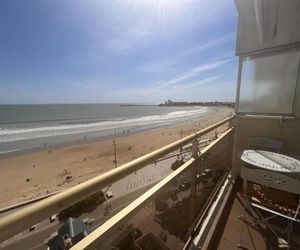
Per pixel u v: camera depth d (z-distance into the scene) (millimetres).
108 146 31312
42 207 590
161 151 1131
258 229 2152
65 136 38062
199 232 1969
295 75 2908
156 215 1247
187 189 1692
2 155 26125
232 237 2041
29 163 23234
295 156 2641
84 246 746
